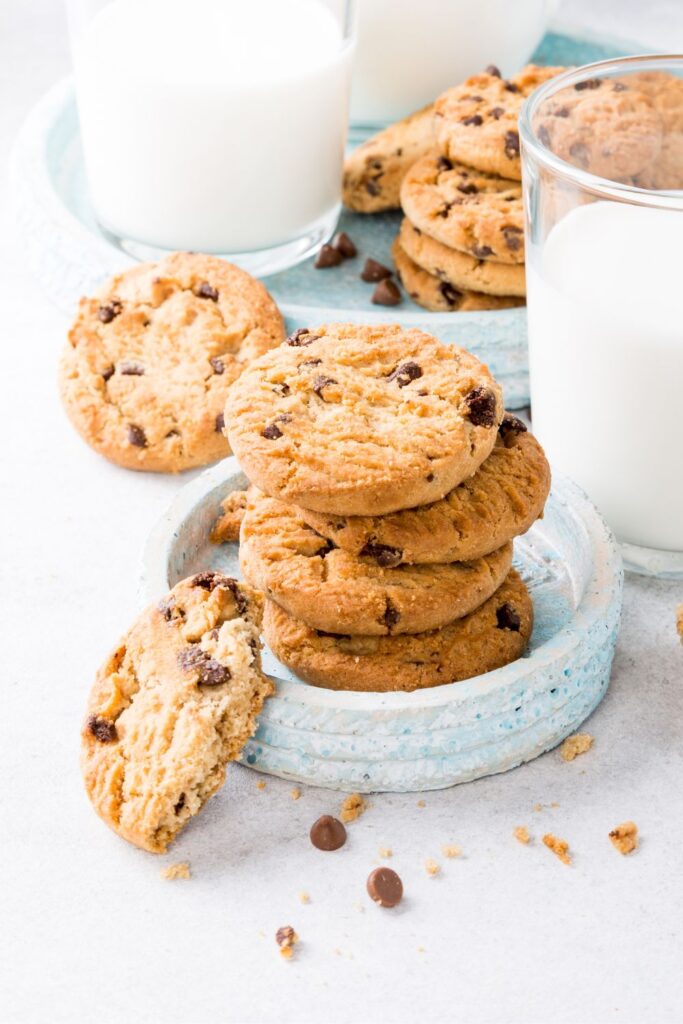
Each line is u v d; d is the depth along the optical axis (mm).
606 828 538
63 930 516
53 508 630
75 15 671
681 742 560
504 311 664
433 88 747
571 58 801
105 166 687
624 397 589
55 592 601
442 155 692
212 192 679
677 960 511
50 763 552
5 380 677
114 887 524
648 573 614
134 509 631
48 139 742
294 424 544
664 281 583
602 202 589
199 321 650
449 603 546
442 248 674
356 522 547
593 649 551
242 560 557
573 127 623
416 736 535
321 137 685
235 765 552
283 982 506
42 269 702
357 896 523
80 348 647
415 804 543
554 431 616
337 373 559
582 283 588
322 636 553
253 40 672
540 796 546
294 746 537
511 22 732
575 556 589
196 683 530
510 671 541
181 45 668
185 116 662
